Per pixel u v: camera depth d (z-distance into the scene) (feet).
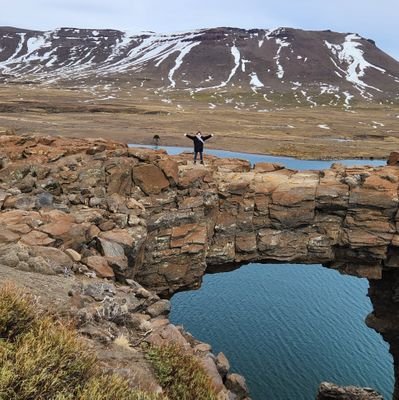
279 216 107.24
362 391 96.73
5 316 25.26
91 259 55.31
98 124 448.24
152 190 96.22
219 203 107.34
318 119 616.80
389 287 117.08
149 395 25.49
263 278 159.53
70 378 23.44
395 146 436.76
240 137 439.22
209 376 34.83
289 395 100.83
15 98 608.19
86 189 84.58
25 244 51.88
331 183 110.63
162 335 39.19
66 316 34.35
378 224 106.01
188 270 96.53
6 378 20.01
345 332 126.82
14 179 80.59
